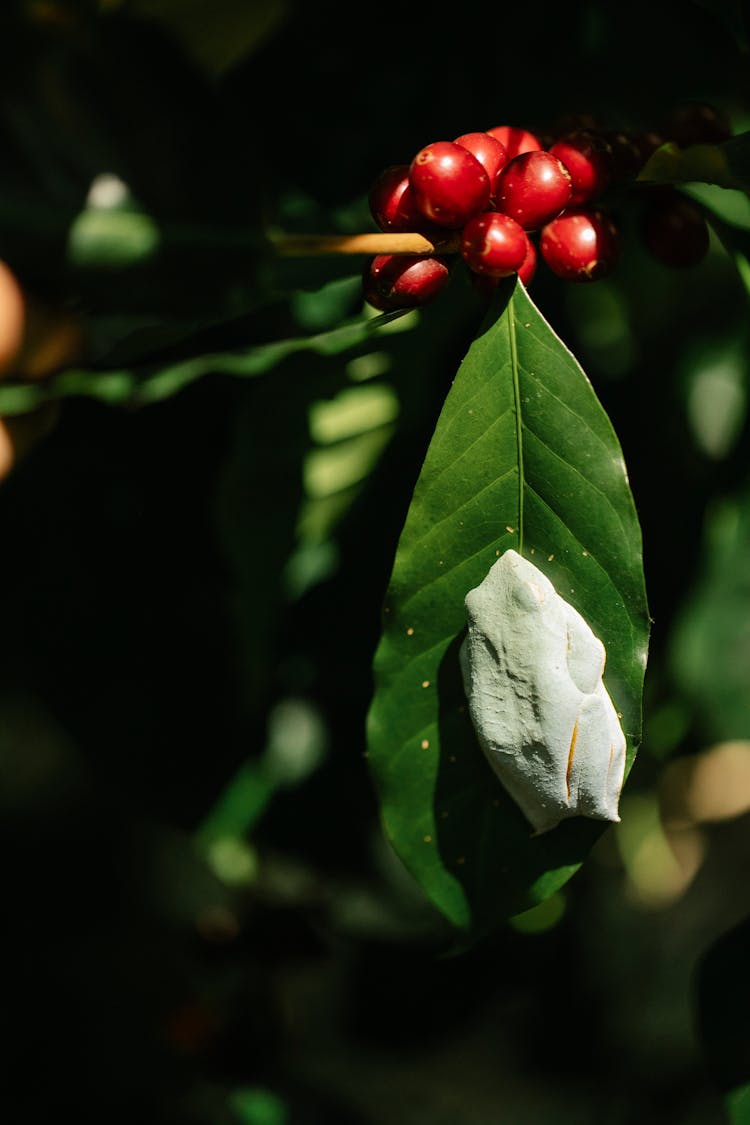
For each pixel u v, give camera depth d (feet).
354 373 1.82
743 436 1.99
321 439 1.87
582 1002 2.35
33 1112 2.29
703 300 2.14
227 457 1.89
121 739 1.94
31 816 3.19
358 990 2.18
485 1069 2.39
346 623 1.97
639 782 2.17
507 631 1.45
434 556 1.49
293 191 1.89
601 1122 2.33
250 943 2.07
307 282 1.73
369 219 1.85
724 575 2.07
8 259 1.73
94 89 1.73
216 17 1.85
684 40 1.87
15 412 1.76
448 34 1.86
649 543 2.00
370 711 1.51
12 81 1.72
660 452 2.04
